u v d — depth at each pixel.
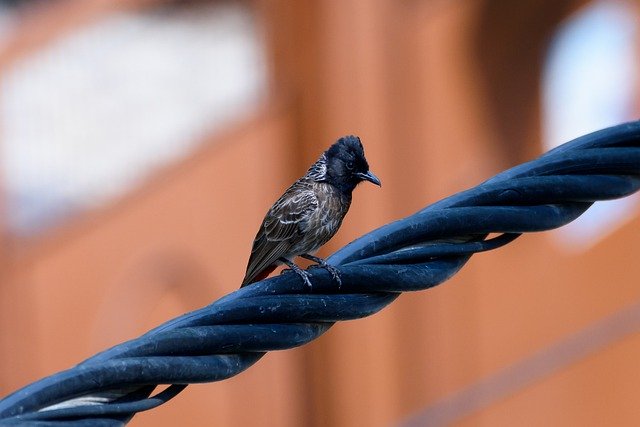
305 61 15.80
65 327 17.16
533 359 15.59
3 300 17.38
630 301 15.24
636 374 15.18
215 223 16.23
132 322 16.75
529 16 15.00
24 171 17.19
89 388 5.07
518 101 15.44
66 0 17.23
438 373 15.84
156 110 16.53
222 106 16.23
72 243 17.05
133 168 16.67
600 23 14.99
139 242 16.72
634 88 14.86
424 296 15.89
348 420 15.98
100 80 16.69
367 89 15.47
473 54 15.42
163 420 16.94
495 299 15.73
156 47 16.50
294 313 5.71
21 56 16.92
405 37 15.56
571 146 6.41
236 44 16.28
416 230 6.09
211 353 5.51
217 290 16.30
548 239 15.65
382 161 15.43
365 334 15.91
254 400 16.50
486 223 6.18
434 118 15.55
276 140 15.91
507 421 15.73
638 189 6.49
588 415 15.43
